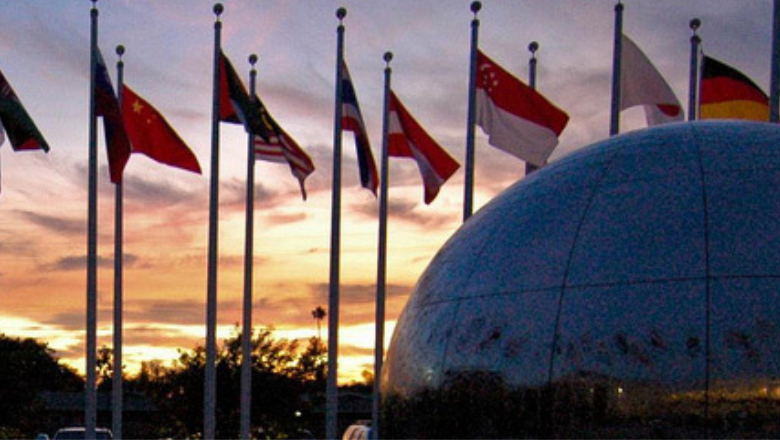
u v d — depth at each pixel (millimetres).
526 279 6672
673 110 19266
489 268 6992
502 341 6590
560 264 6547
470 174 20781
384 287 22016
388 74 21953
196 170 21875
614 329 6117
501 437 6488
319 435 42312
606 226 6539
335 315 22109
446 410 6875
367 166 21719
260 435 40562
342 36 22062
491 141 20094
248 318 23078
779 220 6164
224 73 22438
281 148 21969
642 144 7070
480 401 6641
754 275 5965
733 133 6930
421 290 7750
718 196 6375
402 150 22422
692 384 5844
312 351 45875
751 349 5785
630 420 5969
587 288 6328
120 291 23500
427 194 20828
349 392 62750
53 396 55938
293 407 39969
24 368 47906
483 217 7629
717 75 18750
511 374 6473
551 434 6234
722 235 6168
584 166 7156
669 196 6500
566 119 19688
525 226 7004
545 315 6434
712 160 6641
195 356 39094
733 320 5867
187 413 38750
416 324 7480
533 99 19750
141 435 45750
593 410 6090
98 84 21422
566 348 6250
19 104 20219
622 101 19422
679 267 6117
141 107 22062
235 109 21312
